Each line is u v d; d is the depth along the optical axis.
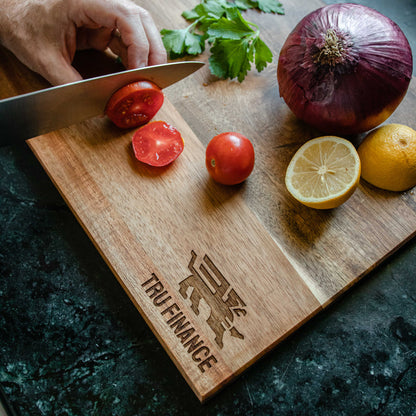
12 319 0.40
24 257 0.41
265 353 0.35
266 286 0.37
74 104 0.38
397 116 0.42
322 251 0.38
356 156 0.37
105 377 0.38
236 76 0.43
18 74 0.43
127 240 0.37
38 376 0.38
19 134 0.38
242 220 0.38
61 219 0.42
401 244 0.39
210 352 0.35
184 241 0.38
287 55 0.38
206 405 0.38
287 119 0.42
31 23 0.39
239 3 0.46
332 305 0.40
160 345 0.39
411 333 0.39
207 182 0.40
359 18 0.36
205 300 0.36
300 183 0.39
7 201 0.43
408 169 0.37
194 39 0.44
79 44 0.43
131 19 0.39
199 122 0.42
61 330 0.39
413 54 0.47
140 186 0.39
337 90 0.36
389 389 0.38
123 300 0.40
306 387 0.38
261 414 0.37
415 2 0.49
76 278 0.41
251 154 0.38
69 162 0.40
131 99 0.39
